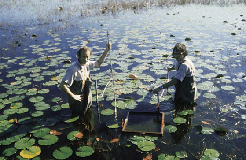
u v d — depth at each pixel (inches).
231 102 148.1
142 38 311.4
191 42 283.0
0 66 229.1
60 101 159.6
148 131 123.2
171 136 118.6
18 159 105.2
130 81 185.5
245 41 279.4
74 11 556.7
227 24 376.5
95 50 267.7
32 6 634.2
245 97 152.4
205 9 545.0
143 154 106.8
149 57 239.0
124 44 285.3
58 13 534.3
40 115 141.8
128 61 228.7
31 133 125.7
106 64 224.1
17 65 231.6
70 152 108.7
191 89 146.5
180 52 143.9
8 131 126.9
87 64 145.1
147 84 179.3
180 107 146.3
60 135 123.3
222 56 231.1
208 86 169.6
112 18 473.1
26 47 293.1
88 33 354.0
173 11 534.3
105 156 106.3
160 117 136.7
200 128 123.0
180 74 141.3
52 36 343.6
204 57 230.7
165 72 199.0
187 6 601.9
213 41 284.5
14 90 174.9
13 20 467.8
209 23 390.0
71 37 333.7
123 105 151.2
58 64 230.7
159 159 101.8
